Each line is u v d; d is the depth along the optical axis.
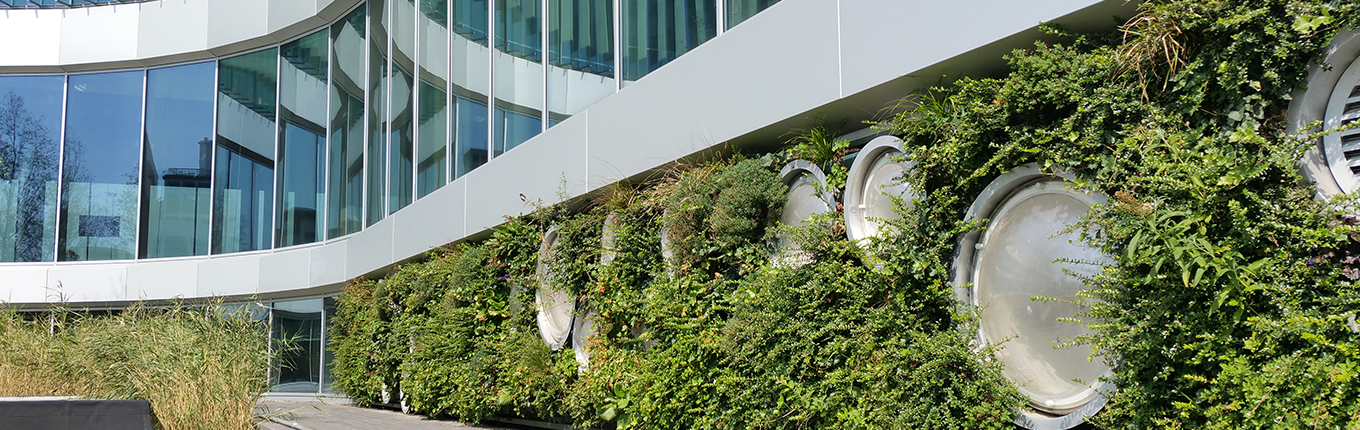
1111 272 3.50
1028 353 4.23
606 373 6.84
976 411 4.12
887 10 4.83
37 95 17.70
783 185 5.97
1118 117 3.67
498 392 8.59
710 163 6.55
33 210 17.45
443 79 11.78
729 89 6.13
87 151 17.56
